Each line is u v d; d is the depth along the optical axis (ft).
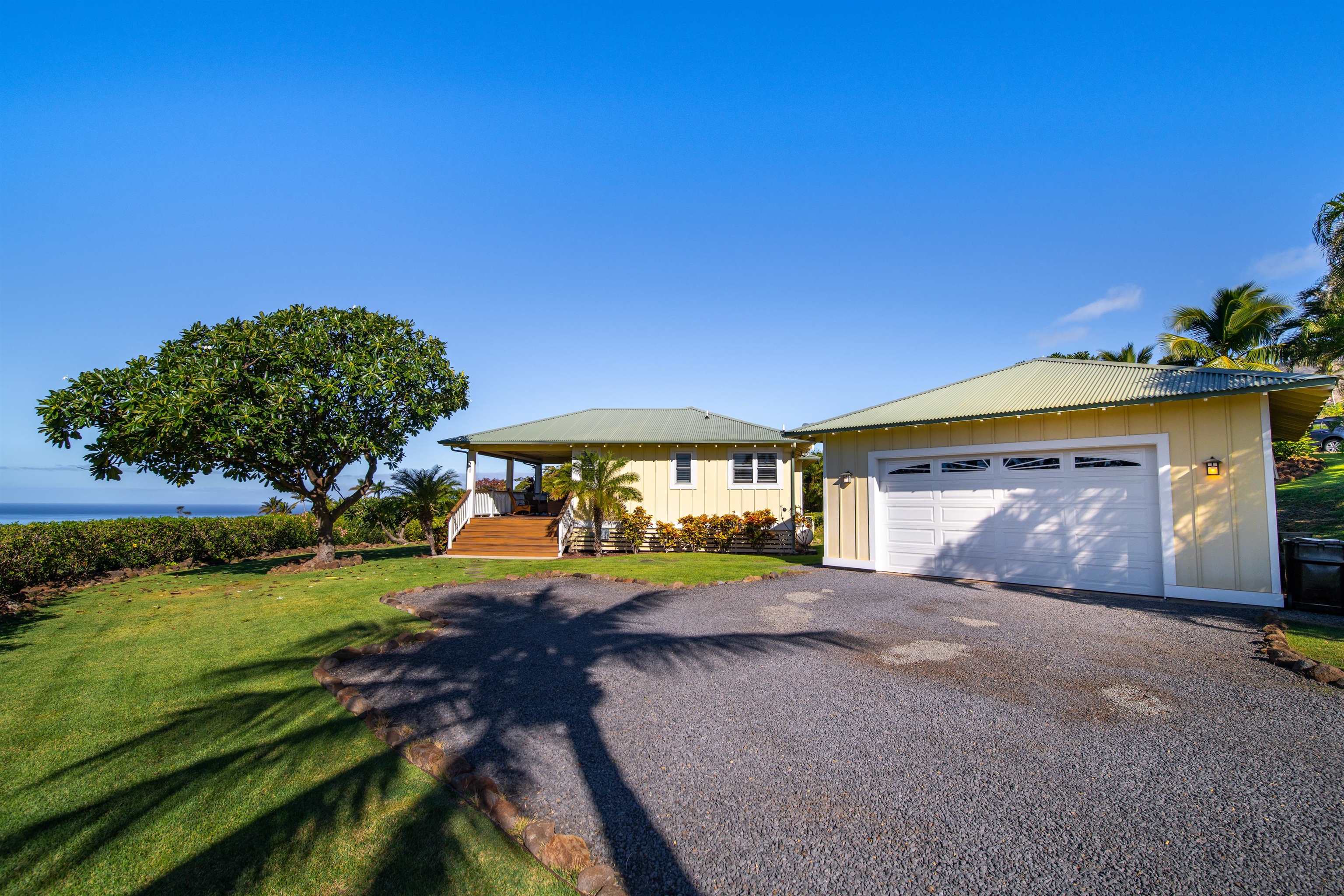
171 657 21.56
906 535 39.60
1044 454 34.68
